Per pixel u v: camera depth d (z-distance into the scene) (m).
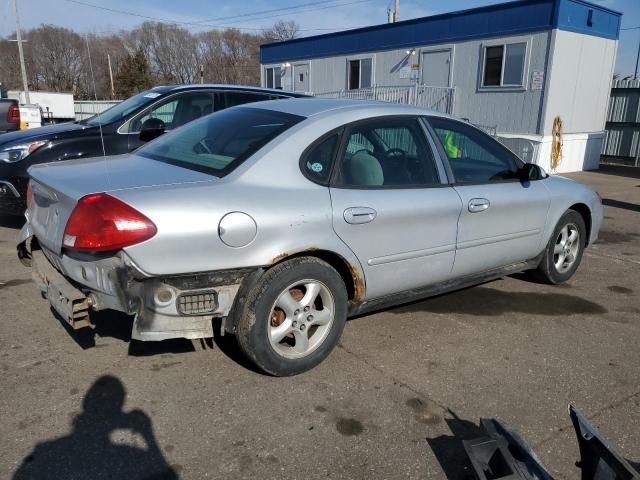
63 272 3.05
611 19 15.18
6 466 2.44
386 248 3.50
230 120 3.73
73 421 2.78
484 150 4.27
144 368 3.31
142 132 5.86
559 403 3.12
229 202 2.88
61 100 28.67
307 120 3.39
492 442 2.46
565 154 15.12
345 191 3.32
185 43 61.12
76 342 3.61
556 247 4.95
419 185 3.72
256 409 2.94
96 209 2.69
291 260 3.13
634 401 3.18
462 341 3.87
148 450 2.59
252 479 2.43
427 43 17.03
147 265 2.70
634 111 16.72
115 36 58.53
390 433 2.79
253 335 3.04
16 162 5.65
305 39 21.53
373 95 18.77
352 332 3.94
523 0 14.25
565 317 4.39
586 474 2.37
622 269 5.82
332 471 2.50
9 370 3.23
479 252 4.13
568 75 14.45
